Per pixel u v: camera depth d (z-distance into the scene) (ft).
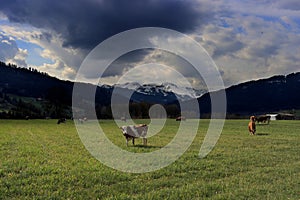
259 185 46.24
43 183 44.98
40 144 95.20
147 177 50.65
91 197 39.17
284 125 199.31
